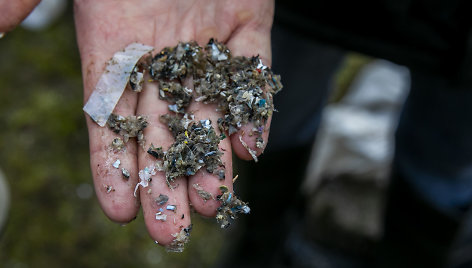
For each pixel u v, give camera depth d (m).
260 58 0.28
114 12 0.28
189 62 0.27
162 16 0.28
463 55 0.27
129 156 0.25
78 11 0.27
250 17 0.28
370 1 0.28
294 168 0.38
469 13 0.27
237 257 0.41
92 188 0.41
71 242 0.39
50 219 0.39
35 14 0.46
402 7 0.28
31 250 0.38
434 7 0.28
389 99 0.50
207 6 0.28
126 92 0.27
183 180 0.25
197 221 0.41
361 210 0.44
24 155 0.41
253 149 0.26
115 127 0.26
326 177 0.45
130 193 0.25
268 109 0.26
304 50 0.33
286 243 0.43
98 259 0.38
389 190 0.37
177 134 0.26
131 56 0.27
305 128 0.37
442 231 0.35
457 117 0.30
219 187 0.25
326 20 0.30
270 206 0.39
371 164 0.45
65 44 0.48
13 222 0.39
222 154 0.25
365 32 0.30
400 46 0.30
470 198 0.34
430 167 0.33
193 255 0.39
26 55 0.46
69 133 0.43
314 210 0.44
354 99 0.51
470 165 0.32
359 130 0.47
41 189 0.40
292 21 0.31
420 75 0.31
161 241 0.24
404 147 0.34
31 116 0.43
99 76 0.27
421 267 0.38
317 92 0.35
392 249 0.39
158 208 0.24
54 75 0.45
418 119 0.33
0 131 0.42
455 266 0.38
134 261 0.38
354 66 0.53
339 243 0.43
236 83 0.27
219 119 0.26
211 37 0.28
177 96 0.27
